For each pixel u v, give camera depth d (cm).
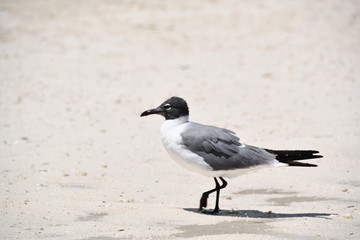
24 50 2564
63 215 991
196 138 996
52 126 1644
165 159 1362
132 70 2305
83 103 1891
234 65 2370
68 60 2431
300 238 866
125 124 1673
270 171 1262
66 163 1322
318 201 1070
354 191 1120
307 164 972
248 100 1906
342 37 2795
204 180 1220
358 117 1669
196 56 2514
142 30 2905
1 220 964
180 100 1025
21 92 2003
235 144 1002
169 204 1062
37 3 3378
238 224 940
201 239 863
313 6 3403
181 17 3138
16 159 1352
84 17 3123
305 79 2148
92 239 877
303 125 1608
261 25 3003
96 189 1148
